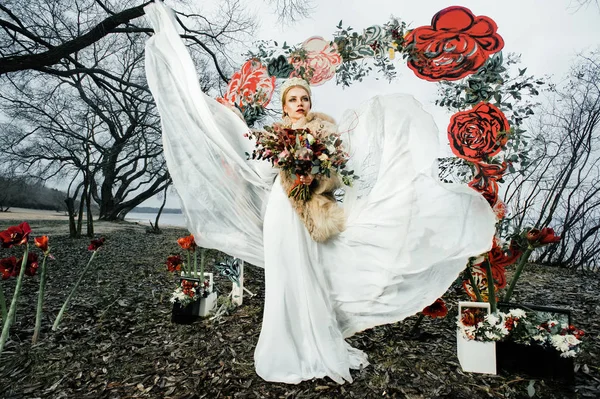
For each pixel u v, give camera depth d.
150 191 15.04
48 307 3.25
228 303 3.26
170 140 2.61
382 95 2.29
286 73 3.07
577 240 5.78
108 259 5.97
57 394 1.85
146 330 2.76
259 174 2.54
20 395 1.84
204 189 2.70
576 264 5.79
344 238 2.29
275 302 2.12
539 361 2.01
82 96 11.02
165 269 5.21
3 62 6.67
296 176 2.13
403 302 2.12
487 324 2.08
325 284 2.27
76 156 11.01
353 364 2.15
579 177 5.84
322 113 2.56
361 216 2.29
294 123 2.55
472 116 2.41
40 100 10.52
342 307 2.29
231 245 2.76
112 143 13.59
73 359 2.25
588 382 1.97
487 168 2.42
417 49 2.58
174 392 1.88
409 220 2.14
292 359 2.06
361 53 2.81
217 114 2.82
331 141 2.18
